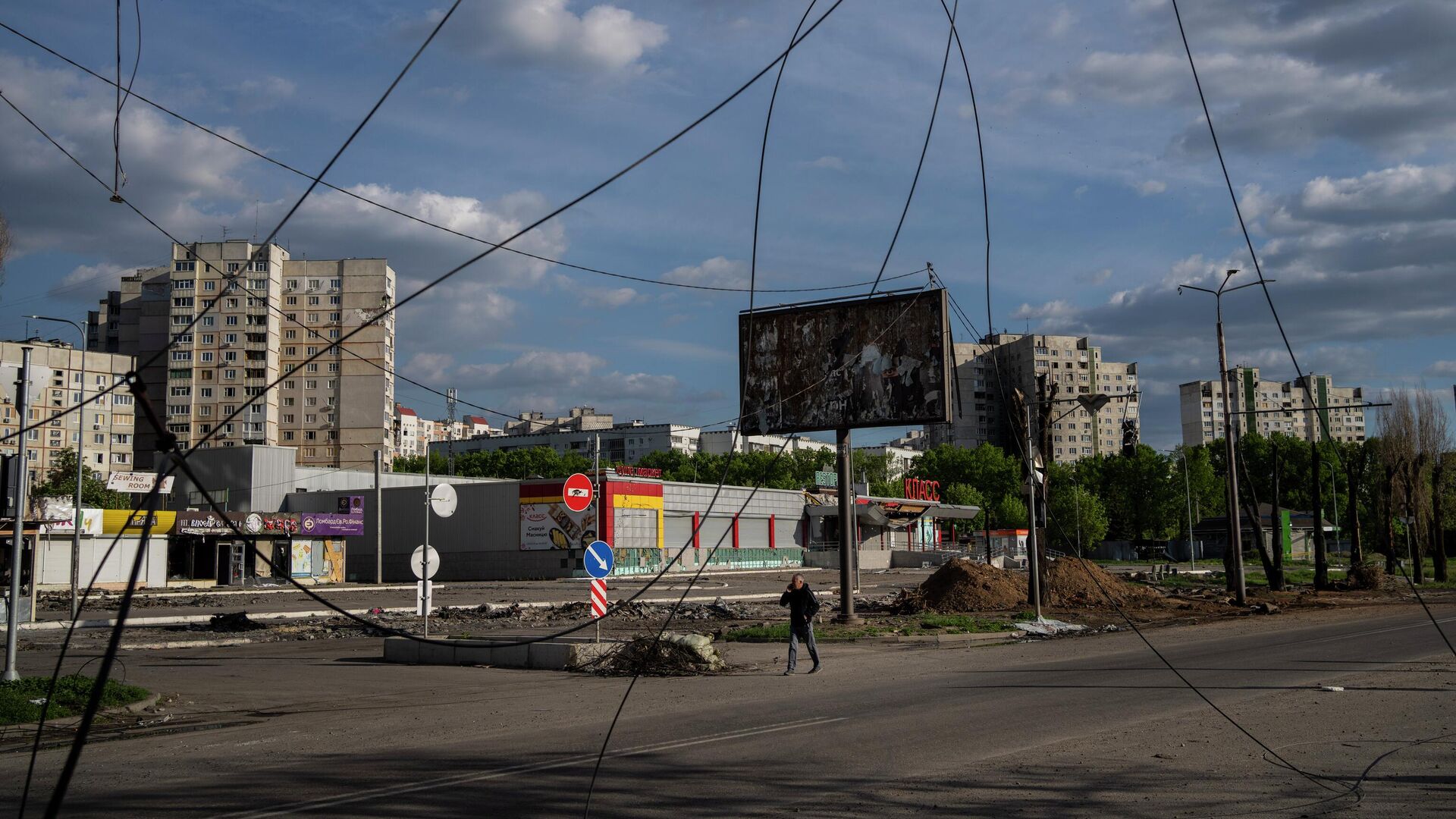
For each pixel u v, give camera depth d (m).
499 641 19.52
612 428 186.50
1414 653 18.48
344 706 14.08
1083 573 36.81
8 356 112.38
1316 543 45.31
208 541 58.28
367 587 54.44
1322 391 119.69
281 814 7.64
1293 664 17.00
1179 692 13.77
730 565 72.44
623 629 27.61
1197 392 164.88
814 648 17.80
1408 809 7.38
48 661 21.14
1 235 14.42
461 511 66.75
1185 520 114.19
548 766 9.36
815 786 8.30
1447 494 58.97
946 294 25.56
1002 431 150.25
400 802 7.96
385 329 125.38
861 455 144.62
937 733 10.84
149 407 5.55
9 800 8.28
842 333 26.44
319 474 74.94
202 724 12.50
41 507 47.25
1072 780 8.45
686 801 7.87
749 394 27.25
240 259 121.88
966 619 28.66
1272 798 7.77
